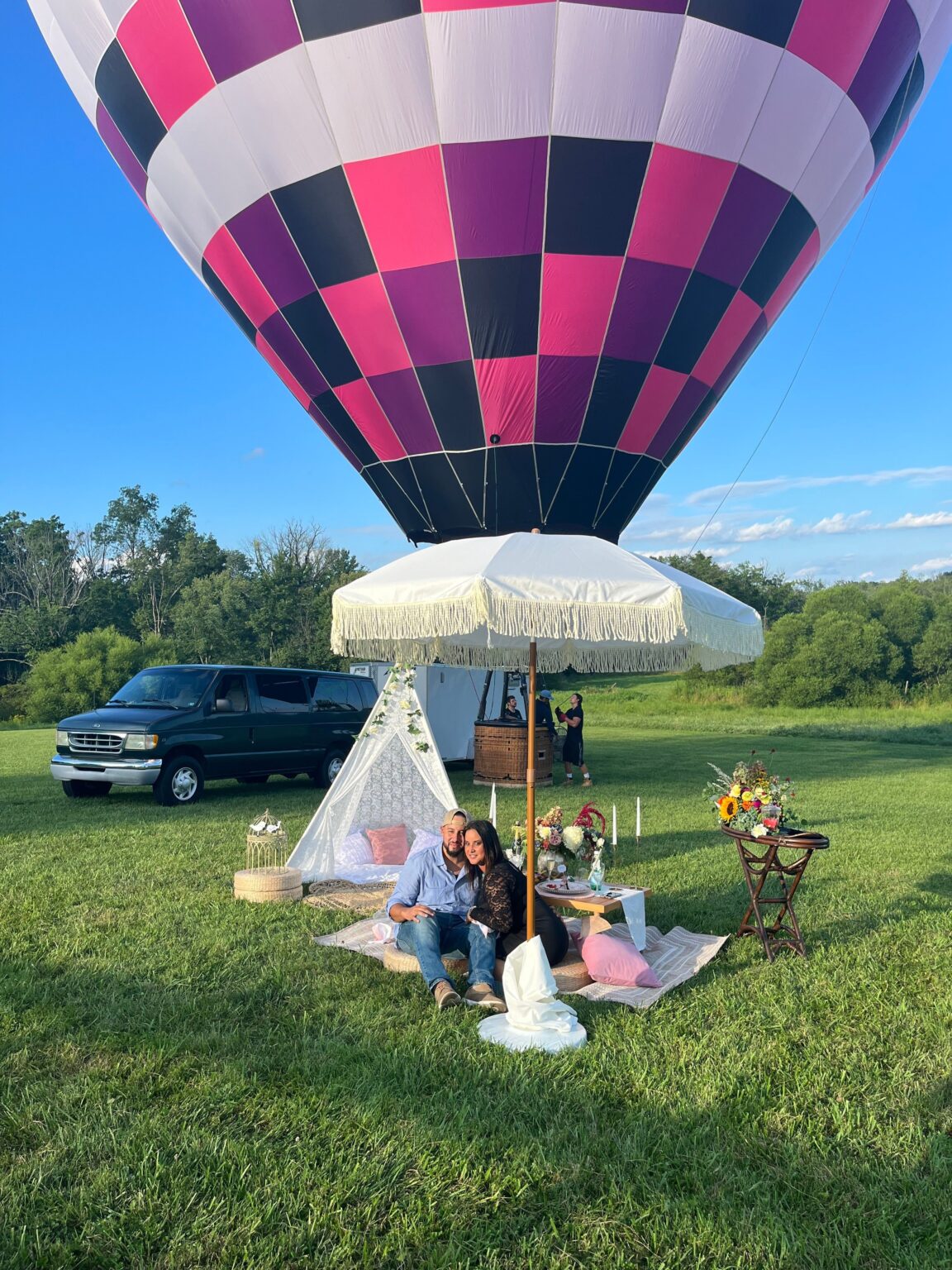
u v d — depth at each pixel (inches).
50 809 475.8
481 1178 134.6
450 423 556.4
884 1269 117.6
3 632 2647.6
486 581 184.5
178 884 310.0
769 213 533.3
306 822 436.8
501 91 468.8
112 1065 167.6
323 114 489.1
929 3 536.4
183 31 495.5
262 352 619.2
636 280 518.0
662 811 500.4
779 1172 137.6
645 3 457.4
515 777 607.2
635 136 483.8
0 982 208.2
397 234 508.4
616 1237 123.1
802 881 331.9
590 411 547.8
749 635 219.5
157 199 594.2
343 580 2463.1
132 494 3513.8
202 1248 118.6
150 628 2945.4
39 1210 125.3
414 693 352.8
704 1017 198.1
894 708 1582.2
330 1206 126.9
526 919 212.1
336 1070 167.0
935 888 321.4
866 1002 207.5
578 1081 164.7
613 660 269.1
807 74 497.7
